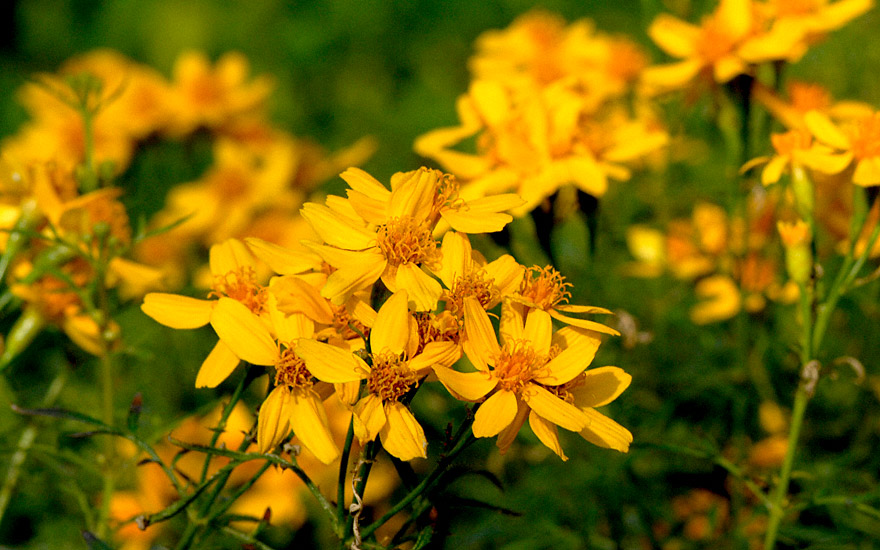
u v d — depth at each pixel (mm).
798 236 415
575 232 528
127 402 487
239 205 692
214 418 466
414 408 473
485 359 367
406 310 362
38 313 438
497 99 470
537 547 467
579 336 375
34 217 433
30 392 487
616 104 582
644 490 476
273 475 485
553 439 365
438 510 375
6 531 498
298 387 368
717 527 475
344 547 365
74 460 429
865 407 492
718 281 514
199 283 599
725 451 483
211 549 395
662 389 488
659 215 538
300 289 365
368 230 371
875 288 491
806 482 460
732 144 484
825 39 498
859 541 454
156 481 474
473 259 376
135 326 506
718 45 484
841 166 420
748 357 486
